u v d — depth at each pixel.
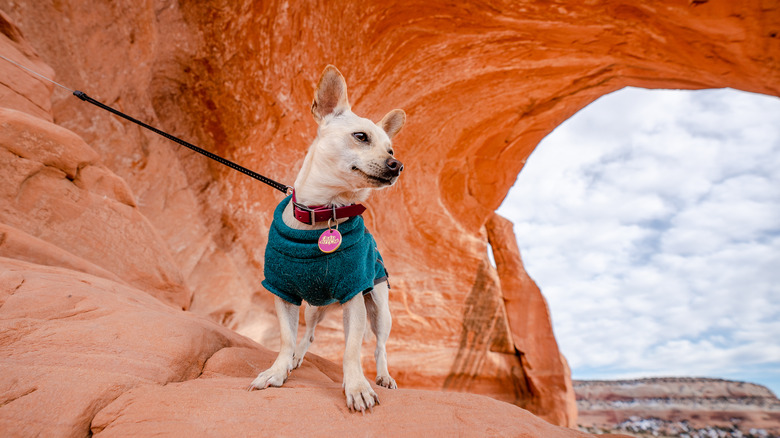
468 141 11.59
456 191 12.30
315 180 2.74
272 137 8.44
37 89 5.33
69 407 1.85
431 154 11.16
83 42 6.77
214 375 2.60
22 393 1.85
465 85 9.89
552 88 10.64
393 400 2.28
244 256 8.49
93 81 6.87
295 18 7.38
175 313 3.43
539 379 12.40
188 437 1.76
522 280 13.95
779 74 7.89
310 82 8.09
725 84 9.14
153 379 2.19
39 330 2.23
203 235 7.95
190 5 7.08
